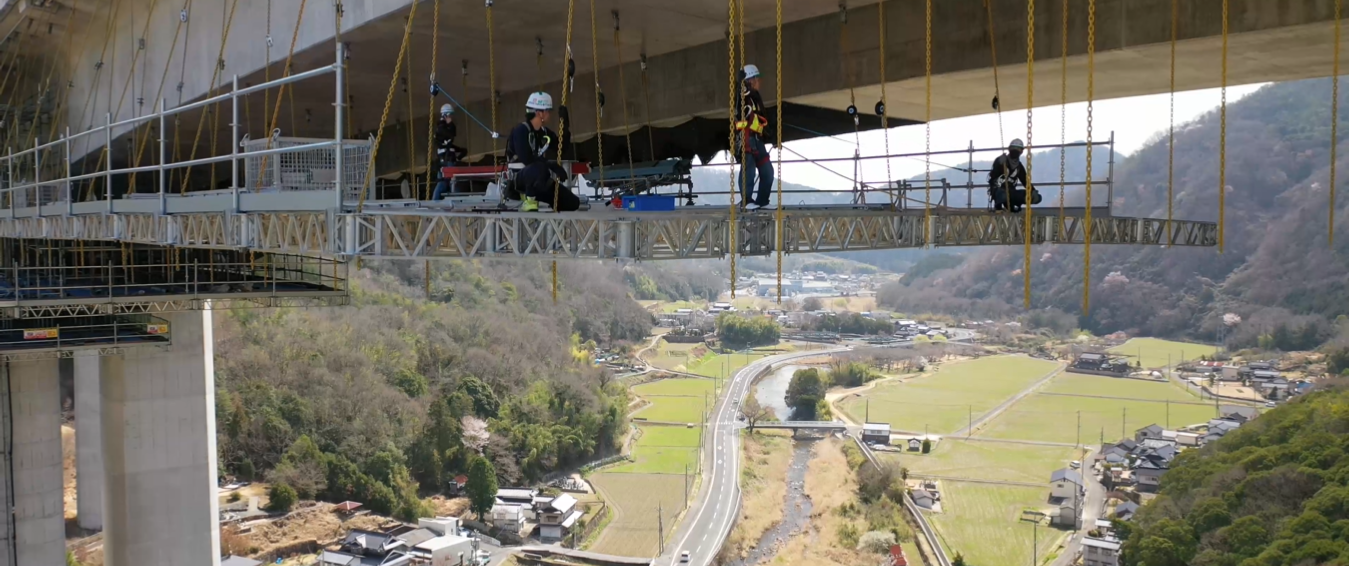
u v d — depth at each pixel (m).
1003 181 20.02
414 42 23.31
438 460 73.31
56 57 41.28
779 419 99.56
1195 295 143.25
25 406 39.78
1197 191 152.75
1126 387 114.56
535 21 22.00
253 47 26.12
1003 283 177.50
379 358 82.00
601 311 133.12
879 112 21.58
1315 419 49.94
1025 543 61.81
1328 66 20.88
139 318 38.09
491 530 66.06
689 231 11.76
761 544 63.94
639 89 27.00
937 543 61.97
